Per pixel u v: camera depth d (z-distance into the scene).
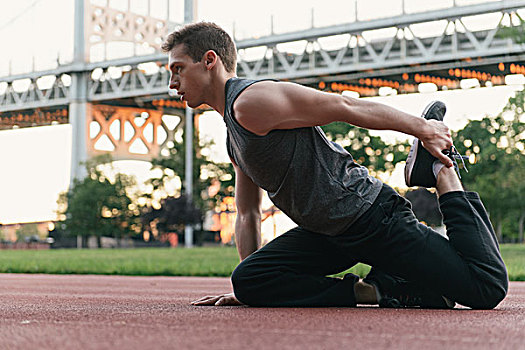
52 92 46.72
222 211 42.84
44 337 1.55
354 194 2.28
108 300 3.07
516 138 27.97
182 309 2.31
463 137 28.59
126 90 44.09
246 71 38.00
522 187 28.28
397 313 2.09
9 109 48.28
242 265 2.38
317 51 36.28
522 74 33.19
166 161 42.59
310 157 2.25
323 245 2.38
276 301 2.37
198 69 2.36
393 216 2.29
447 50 32.72
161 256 15.29
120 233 40.16
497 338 1.51
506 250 16.75
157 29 50.25
